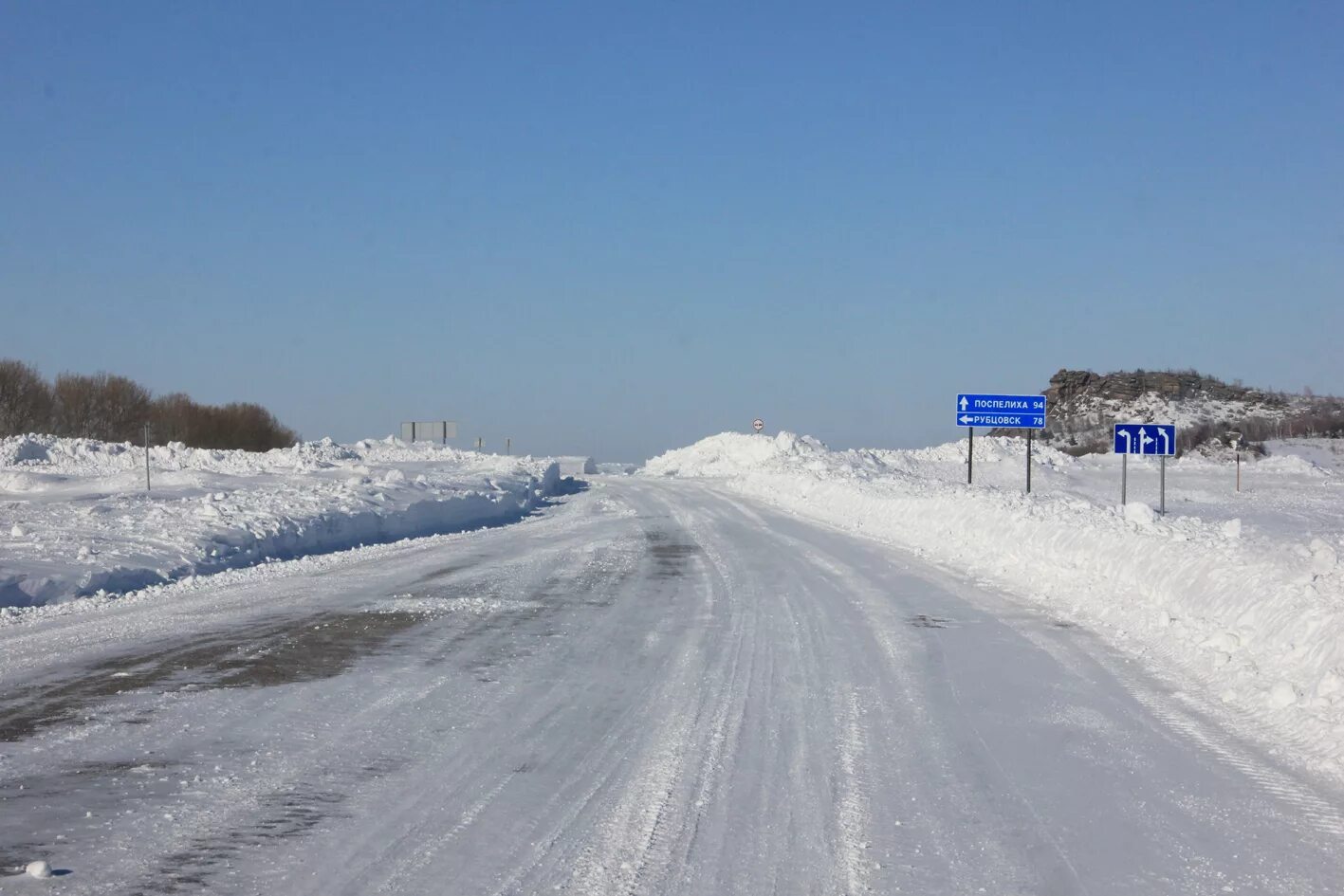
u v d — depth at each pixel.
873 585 17.30
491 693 9.76
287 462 43.00
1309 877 5.66
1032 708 9.30
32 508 23.77
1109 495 41.44
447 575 18.52
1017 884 5.54
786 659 11.38
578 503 38.84
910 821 6.48
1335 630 9.55
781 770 7.48
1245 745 8.20
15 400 63.09
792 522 29.80
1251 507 35.66
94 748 7.87
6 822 6.30
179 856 5.78
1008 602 15.52
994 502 24.11
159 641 12.20
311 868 5.64
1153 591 14.02
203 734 8.28
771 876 5.59
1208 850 6.05
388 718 8.84
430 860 5.77
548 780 7.21
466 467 47.59
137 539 19.38
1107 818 6.56
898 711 9.19
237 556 19.89
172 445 46.47
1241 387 86.88
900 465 55.81
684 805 6.72
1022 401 34.00
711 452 68.31
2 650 11.59
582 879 5.53
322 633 12.74
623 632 12.94
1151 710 9.25
